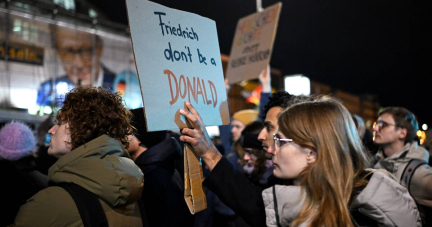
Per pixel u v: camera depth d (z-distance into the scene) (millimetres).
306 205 1441
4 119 5695
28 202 1541
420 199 2645
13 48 6336
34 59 6617
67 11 7195
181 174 3531
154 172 2373
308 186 1470
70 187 1566
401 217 1461
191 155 1831
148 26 1769
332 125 1529
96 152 1618
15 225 1483
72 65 7227
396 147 3025
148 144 2705
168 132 3623
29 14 6641
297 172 1562
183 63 1880
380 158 3236
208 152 1816
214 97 2004
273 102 2248
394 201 1472
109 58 7918
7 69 6180
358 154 1595
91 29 7652
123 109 1868
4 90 6055
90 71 7527
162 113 1714
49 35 6949
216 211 3006
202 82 1952
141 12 1757
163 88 1751
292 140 1562
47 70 6801
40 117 6168
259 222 1727
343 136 1533
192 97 1882
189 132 1771
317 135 1514
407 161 2795
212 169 1792
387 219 1450
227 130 4395
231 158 3928
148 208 2332
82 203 1529
